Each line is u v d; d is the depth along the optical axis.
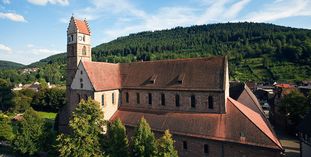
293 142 58.31
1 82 128.88
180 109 47.34
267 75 167.88
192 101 46.12
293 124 64.19
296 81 144.62
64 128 60.78
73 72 60.94
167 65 52.69
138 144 35.22
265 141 35.22
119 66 61.53
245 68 187.12
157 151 33.59
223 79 43.16
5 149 58.72
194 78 46.78
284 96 70.06
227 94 45.31
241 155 37.00
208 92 43.94
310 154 44.47
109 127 41.22
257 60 198.38
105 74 56.16
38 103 128.62
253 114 45.81
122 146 38.56
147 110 51.62
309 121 46.00
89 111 40.72
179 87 47.25
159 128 45.56
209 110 43.97
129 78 56.78
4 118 75.62
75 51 60.16
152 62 55.91
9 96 117.88
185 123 44.16
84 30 61.59
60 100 124.56
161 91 49.72
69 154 38.06
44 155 51.75
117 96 56.12
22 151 47.97
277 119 74.06
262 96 114.00
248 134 37.09
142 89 52.47
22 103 119.31
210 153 39.78
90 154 38.22
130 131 49.69
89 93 52.31
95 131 40.41
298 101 62.91
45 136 49.50
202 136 40.34
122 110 54.97
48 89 129.25
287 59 183.00
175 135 43.41
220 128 40.19
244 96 55.72
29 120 49.69
